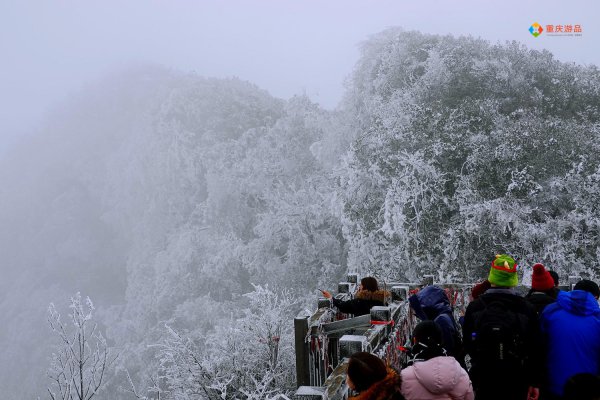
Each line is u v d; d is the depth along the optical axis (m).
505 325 3.64
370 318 5.66
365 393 2.88
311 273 41.22
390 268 23.81
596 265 20.83
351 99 38.94
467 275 21.33
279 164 51.69
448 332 4.16
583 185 21.70
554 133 23.89
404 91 30.41
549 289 4.46
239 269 49.16
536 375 3.74
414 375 3.11
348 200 27.30
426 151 24.12
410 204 23.86
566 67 30.86
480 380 3.69
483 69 28.06
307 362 5.91
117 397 40.69
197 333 40.59
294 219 42.34
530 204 22.91
